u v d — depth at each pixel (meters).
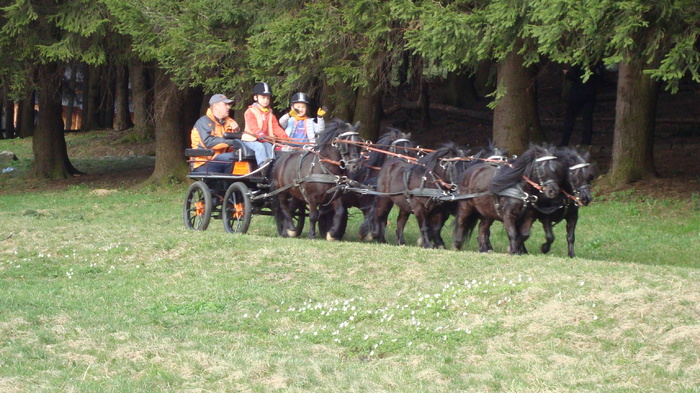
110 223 19.64
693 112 31.06
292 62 20.16
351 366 7.93
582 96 26.31
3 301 10.21
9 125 51.31
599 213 19.12
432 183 14.38
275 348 8.53
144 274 12.05
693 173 22.27
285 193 15.77
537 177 12.72
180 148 27.42
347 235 17.75
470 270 11.25
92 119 48.81
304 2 20.48
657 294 9.05
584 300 9.13
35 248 13.80
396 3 17.50
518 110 21.06
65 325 9.23
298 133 16.83
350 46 19.89
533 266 11.18
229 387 7.25
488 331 8.73
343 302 10.11
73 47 24.14
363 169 16.22
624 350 7.86
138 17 21.58
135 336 8.81
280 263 12.24
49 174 31.17
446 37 16.36
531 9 15.71
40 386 7.11
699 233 16.72
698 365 7.36
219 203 16.62
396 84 25.59
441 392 7.00
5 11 24.39
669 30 14.53
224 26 21.42
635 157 21.23
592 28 13.98
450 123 34.97
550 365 7.65
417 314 9.53
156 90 26.41
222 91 21.83
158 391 7.08
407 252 12.57
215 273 11.90
